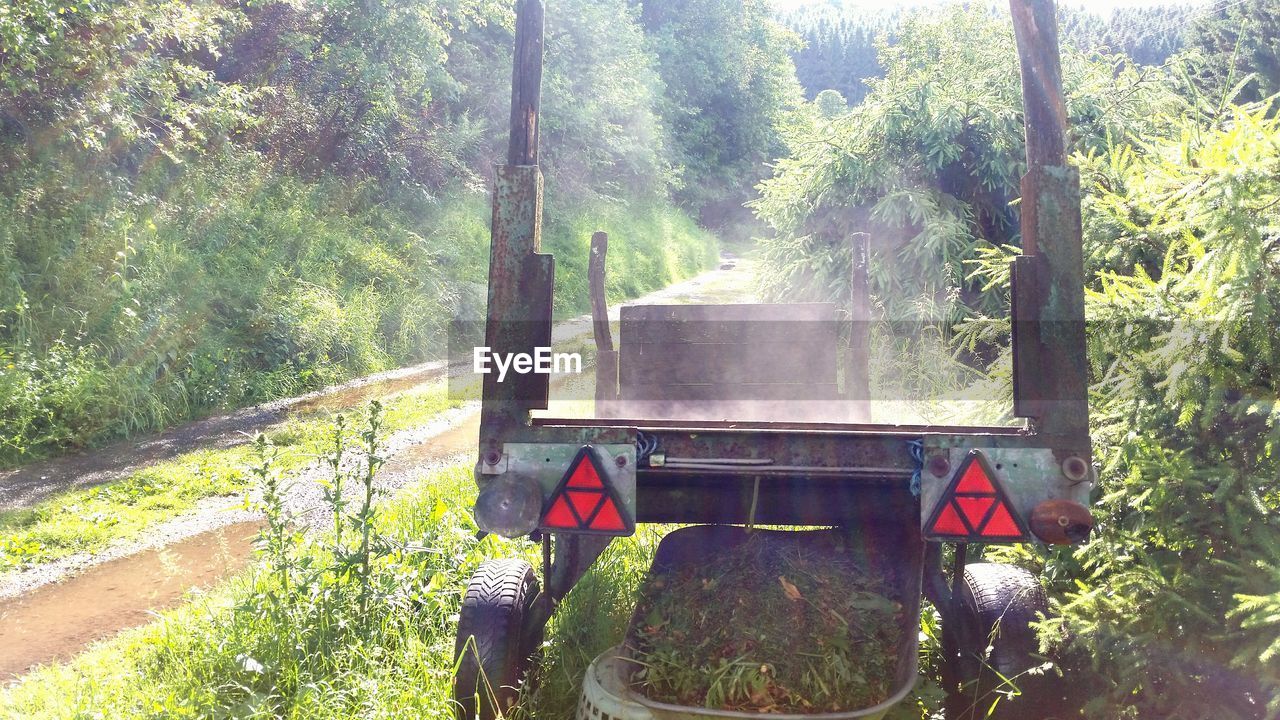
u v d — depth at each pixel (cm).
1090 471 279
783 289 947
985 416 466
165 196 1445
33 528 666
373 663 369
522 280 297
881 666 283
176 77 1498
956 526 281
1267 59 1095
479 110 2714
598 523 291
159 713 344
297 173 1895
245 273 1410
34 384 962
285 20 1917
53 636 479
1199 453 331
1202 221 317
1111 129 745
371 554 456
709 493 336
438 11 2128
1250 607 278
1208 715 311
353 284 1638
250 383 1219
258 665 368
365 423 1042
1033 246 287
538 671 362
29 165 1232
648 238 3422
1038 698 318
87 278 1159
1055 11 289
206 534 657
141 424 1016
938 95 874
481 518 288
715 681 277
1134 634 323
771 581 314
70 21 1185
